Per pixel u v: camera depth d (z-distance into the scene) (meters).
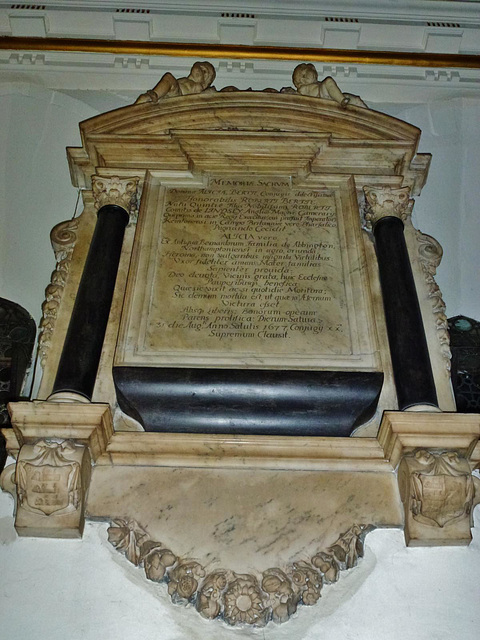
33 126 6.41
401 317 4.66
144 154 5.58
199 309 4.67
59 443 3.95
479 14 7.33
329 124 5.73
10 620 3.72
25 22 6.96
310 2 7.31
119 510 3.99
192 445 4.11
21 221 5.80
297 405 4.22
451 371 5.27
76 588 3.82
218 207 5.30
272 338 4.53
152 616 3.73
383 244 5.11
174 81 5.92
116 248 5.04
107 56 6.88
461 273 5.81
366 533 3.98
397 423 4.00
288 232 5.14
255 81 6.85
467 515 3.95
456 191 6.27
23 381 5.05
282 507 4.01
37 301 5.43
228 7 7.21
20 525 3.89
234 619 3.69
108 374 4.53
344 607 3.78
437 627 3.75
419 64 7.00
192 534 3.92
